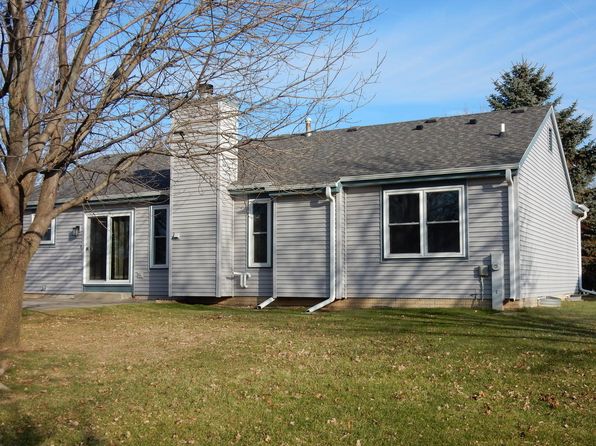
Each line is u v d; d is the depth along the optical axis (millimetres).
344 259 15953
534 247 16156
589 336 10375
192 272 17312
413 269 15203
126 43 8836
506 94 36281
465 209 14727
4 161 9195
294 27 8617
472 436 5559
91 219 19734
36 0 8836
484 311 13914
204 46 8586
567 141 34594
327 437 5652
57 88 9344
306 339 10281
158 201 18516
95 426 6070
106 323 12406
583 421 5898
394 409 6355
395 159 16234
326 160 17250
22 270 9430
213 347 9656
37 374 7988
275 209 16625
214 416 6305
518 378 7426
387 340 10086
